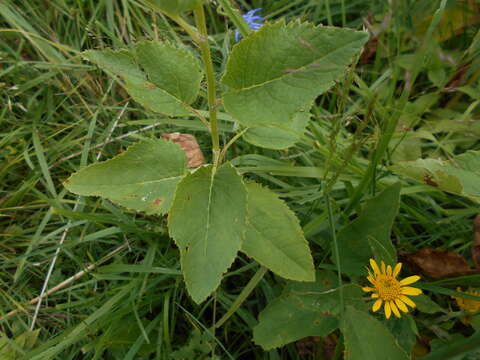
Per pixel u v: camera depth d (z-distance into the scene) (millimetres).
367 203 327
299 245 278
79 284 345
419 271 346
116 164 292
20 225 393
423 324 323
